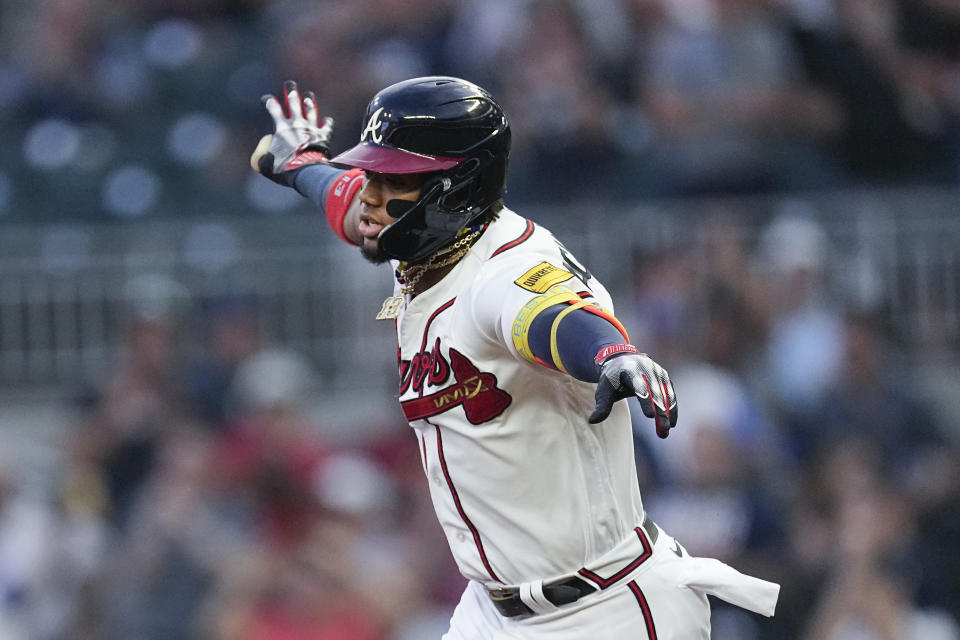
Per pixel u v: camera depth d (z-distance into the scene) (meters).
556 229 34.47
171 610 28.42
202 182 37.66
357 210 14.30
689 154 35.62
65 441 32.78
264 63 39.22
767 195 35.69
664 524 28.75
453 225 11.77
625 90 37.38
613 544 12.25
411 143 11.65
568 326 10.54
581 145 36.03
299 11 40.59
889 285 34.62
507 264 11.52
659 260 34.12
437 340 11.86
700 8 37.19
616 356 10.06
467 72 38.19
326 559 27.28
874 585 27.33
